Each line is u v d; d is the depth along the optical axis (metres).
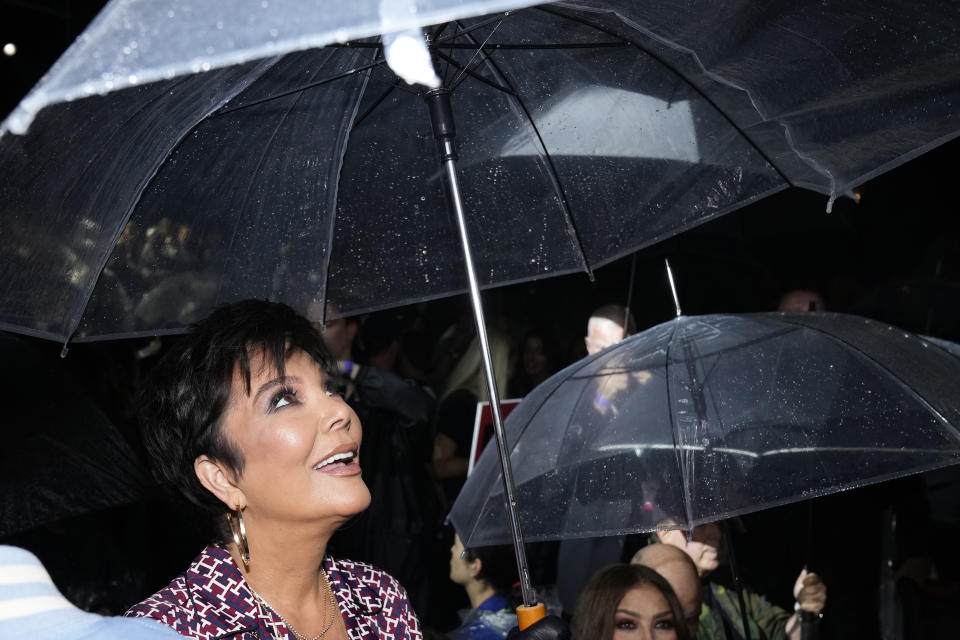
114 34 0.79
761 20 1.87
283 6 0.80
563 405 2.88
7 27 4.71
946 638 3.88
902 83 1.96
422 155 2.14
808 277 6.56
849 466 2.54
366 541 4.23
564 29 2.02
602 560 3.56
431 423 4.80
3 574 1.06
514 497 1.88
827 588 3.98
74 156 1.70
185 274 1.98
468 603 4.59
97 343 3.91
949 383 2.70
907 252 6.62
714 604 3.39
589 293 6.16
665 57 2.05
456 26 1.99
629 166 2.20
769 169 2.18
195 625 1.55
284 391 1.60
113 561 3.38
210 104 1.78
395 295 2.16
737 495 2.57
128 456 2.91
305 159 2.02
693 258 5.92
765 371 2.75
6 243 1.71
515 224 2.21
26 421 2.78
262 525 1.61
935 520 4.70
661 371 2.82
